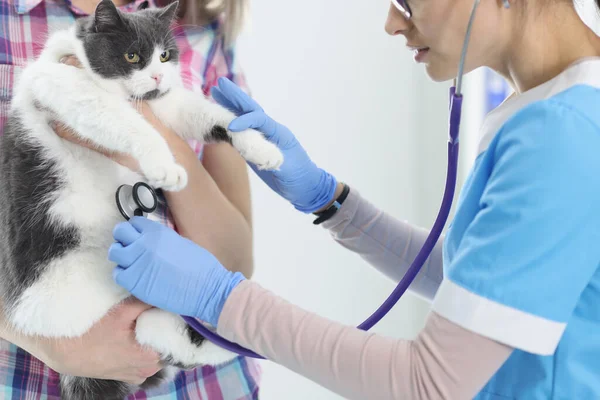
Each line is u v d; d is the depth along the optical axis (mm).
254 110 1018
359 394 729
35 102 972
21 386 993
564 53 784
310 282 1918
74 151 981
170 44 1076
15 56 1061
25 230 939
